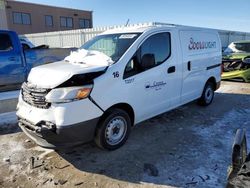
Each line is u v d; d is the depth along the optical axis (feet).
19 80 26.18
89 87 12.57
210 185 11.23
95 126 13.07
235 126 18.31
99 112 13.07
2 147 15.14
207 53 21.95
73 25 144.36
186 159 13.47
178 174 12.10
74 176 12.10
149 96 15.93
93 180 11.77
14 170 12.64
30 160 13.53
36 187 11.30
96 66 13.51
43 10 132.26
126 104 14.57
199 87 21.53
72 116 12.14
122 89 14.03
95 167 12.83
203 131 17.35
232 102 25.26
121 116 14.30
